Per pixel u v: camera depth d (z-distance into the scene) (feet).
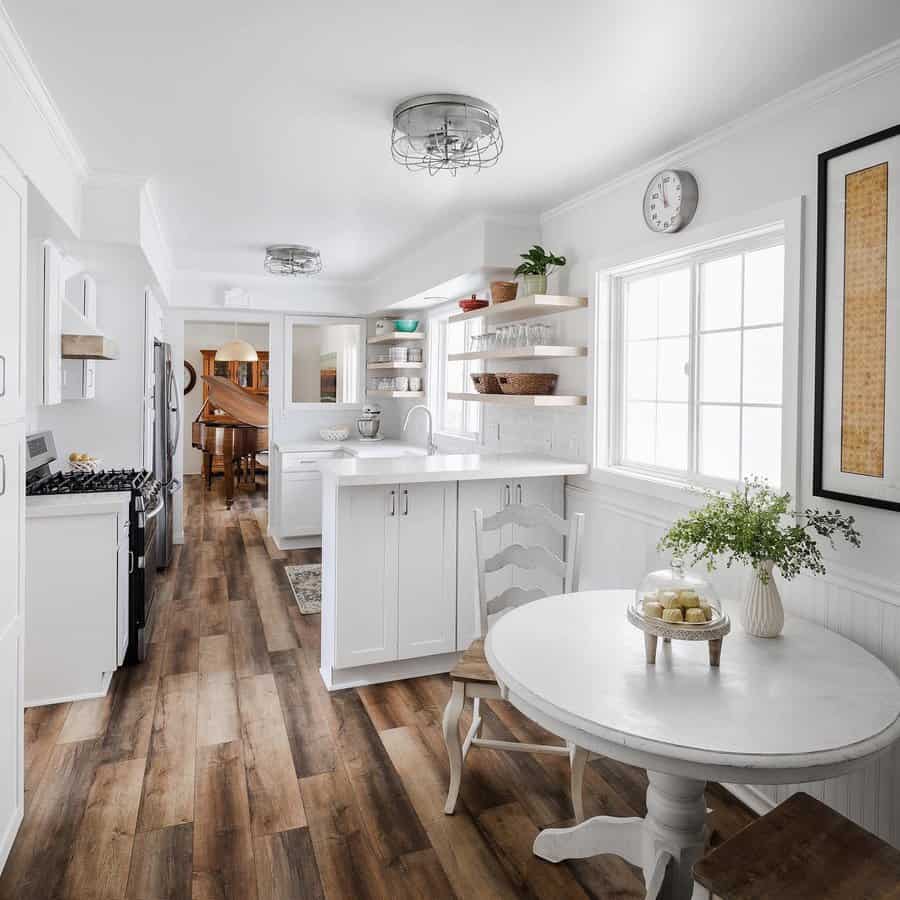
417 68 7.02
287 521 18.97
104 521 9.92
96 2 5.87
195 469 33.09
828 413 7.00
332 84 7.41
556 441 12.35
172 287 19.36
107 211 10.60
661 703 5.05
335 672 10.39
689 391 9.55
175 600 14.51
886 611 6.48
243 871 6.39
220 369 32.48
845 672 5.66
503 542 11.27
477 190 11.21
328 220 13.28
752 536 6.34
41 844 6.70
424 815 7.31
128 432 13.16
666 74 7.09
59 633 9.80
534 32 6.29
